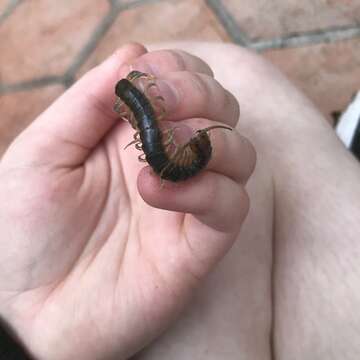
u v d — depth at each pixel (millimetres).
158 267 169
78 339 175
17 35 433
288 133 239
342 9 387
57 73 407
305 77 366
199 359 185
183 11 408
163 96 147
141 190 138
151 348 190
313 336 190
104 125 196
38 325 179
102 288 176
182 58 172
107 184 195
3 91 407
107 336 173
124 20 417
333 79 364
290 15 390
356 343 183
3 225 185
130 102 140
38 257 183
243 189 151
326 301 193
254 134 239
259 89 257
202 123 145
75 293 179
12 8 449
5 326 182
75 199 190
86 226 188
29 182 188
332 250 201
